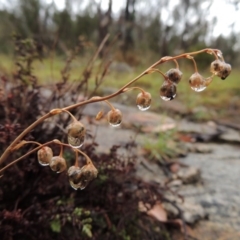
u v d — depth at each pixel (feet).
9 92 0.44
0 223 0.29
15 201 0.33
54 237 0.33
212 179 0.56
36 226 0.31
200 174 0.58
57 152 0.37
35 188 0.34
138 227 0.39
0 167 0.33
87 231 0.31
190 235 0.41
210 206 0.47
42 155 0.21
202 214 0.44
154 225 0.40
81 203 0.37
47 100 0.44
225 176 0.58
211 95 1.70
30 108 0.41
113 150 0.40
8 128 0.31
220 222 0.43
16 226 0.30
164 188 0.44
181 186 0.52
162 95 0.19
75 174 0.20
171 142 0.72
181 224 0.42
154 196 0.43
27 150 0.35
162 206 0.44
